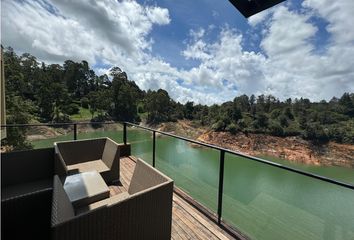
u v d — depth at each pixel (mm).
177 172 3758
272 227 2336
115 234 1277
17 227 1250
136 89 58281
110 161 2994
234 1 1883
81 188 2047
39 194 1308
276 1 1765
